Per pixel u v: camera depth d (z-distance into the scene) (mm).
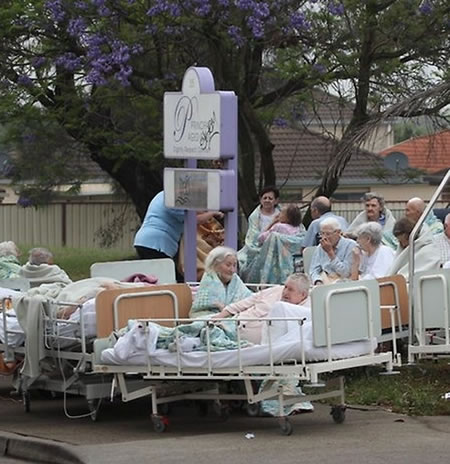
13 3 27562
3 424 13367
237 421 12984
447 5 27281
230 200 16156
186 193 16547
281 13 26172
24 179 35625
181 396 12680
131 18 26859
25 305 13672
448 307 13500
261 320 11852
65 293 13633
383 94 27844
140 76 27984
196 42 27594
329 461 10484
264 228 18078
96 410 13352
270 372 11805
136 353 12352
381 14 27641
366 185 47562
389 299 14156
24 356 13898
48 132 31797
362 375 14695
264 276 17438
